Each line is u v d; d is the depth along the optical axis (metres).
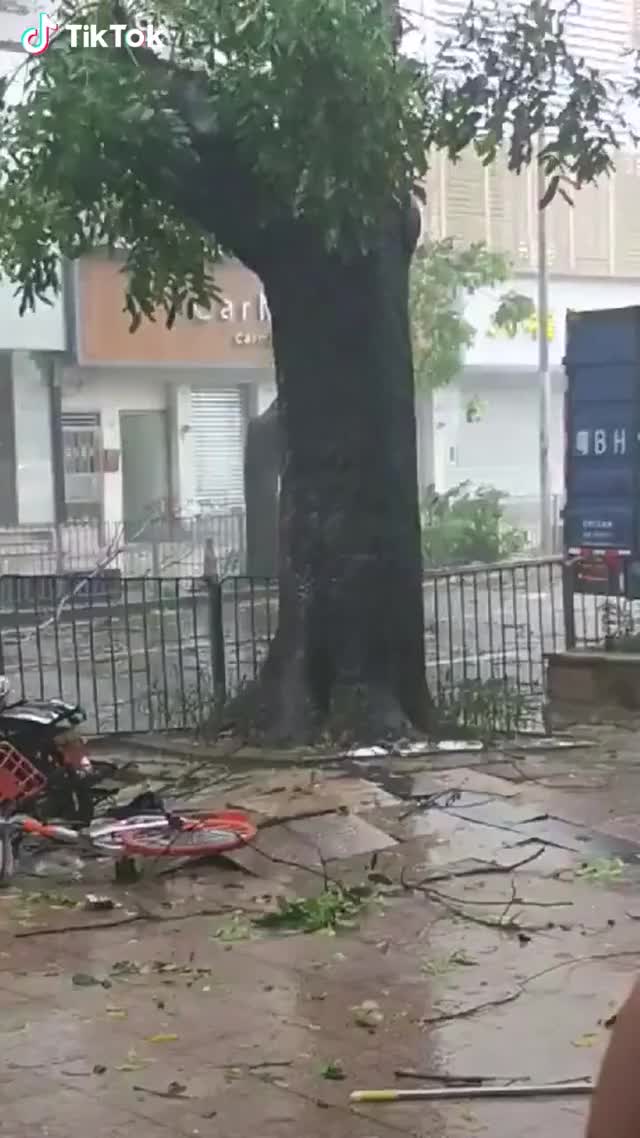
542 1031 4.81
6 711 7.38
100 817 7.48
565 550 14.82
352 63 8.41
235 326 27.62
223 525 25.95
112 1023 4.97
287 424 10.17
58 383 25.97
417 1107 4.23
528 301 32.53
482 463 34.31
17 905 6.44
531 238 34.81
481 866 6.88
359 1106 4.25
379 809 7.93
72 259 10.98
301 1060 4.61
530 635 14.36
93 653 13.11
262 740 9.90
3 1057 4.68
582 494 14.69
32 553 23.50
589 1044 4.67
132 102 8.49
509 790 8.38
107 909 6.35
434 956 5.62
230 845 7.01
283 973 5.47
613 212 36.34
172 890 6.64
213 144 9.27
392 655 10.09
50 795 7.36
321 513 10.06
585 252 35.91
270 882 6.72
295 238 9.84
